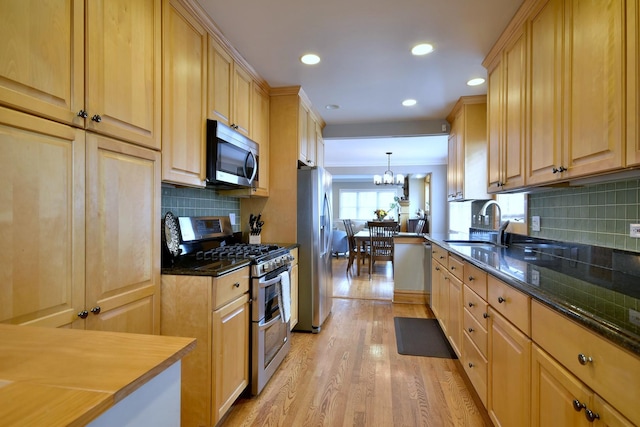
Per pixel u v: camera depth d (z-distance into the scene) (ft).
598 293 3.81
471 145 11.12
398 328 10.96
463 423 6.01
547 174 5.36
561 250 6.83
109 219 4.33
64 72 3.67
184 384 5.57
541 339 3.93
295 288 10.21
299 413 6.32
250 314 6.86
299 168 10.78
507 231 9.67
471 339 6.73
